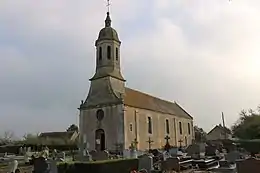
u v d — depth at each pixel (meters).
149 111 44.84
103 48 42.34
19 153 46.41
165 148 39.34
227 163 22.22
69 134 76.06
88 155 26.33
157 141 45.19
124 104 38.59
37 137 68.00
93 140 39.56
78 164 18.30
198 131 84.69
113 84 40.94
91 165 18.16
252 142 37.12
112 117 38.66
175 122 53.69
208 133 85.00
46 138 66.44
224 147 38.19
